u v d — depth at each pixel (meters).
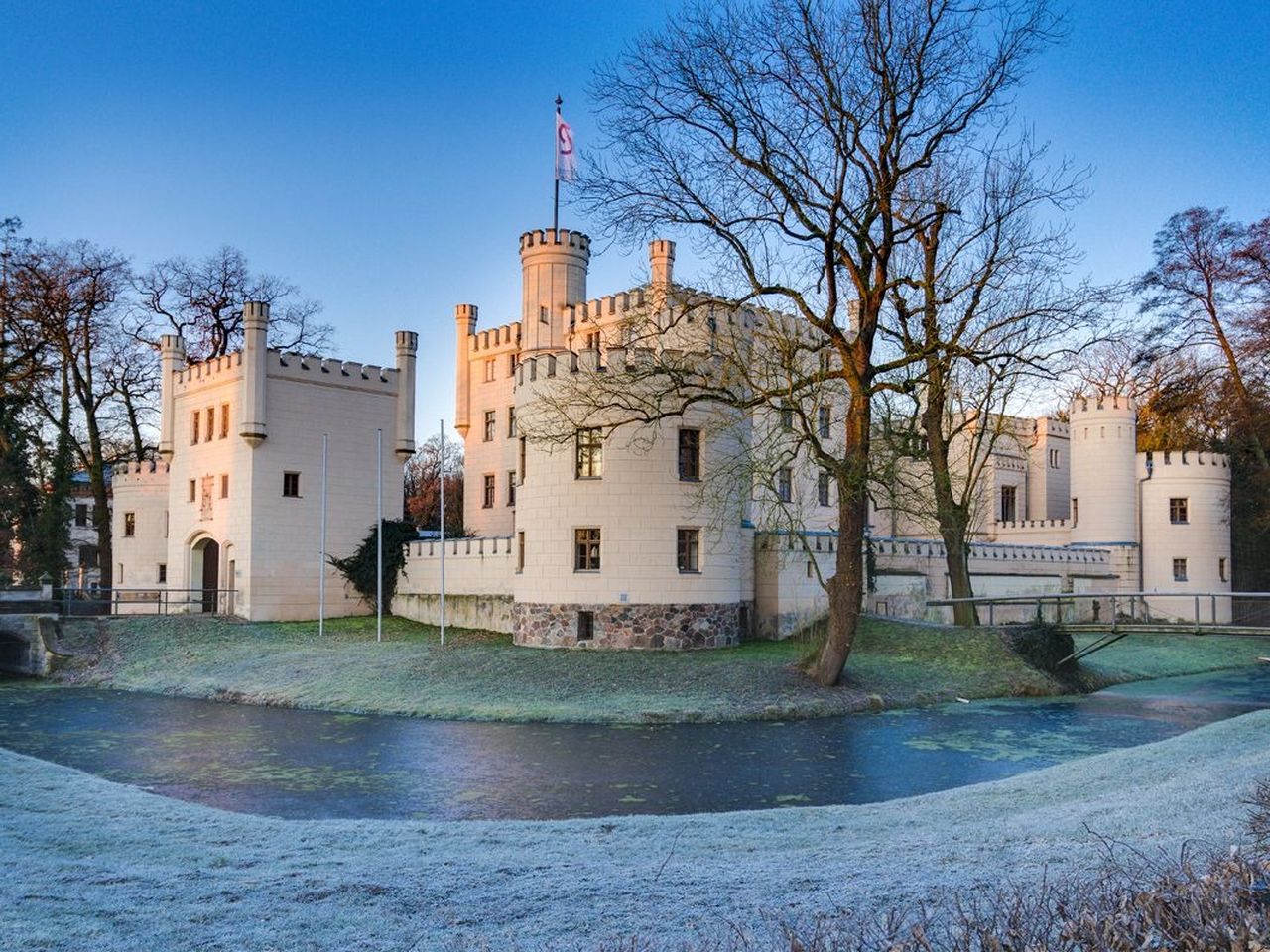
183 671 36.62
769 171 29.92
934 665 35.16
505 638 40.88
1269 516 56.69
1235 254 56.31
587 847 12.06
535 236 53.97
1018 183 32.72
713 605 37.59
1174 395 64.81
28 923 8.34
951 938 6.47
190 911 8.72
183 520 52.53
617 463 37.16
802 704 28.88
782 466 34.03
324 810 17.84
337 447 50.53
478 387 60.50
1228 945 5.45
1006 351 32.31
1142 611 57.59
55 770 18.88
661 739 25.00
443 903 8.91
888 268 35.56
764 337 33.00
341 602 50.00
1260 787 10.85
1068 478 70.75
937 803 15.09
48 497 55.47
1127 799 13.35
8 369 51.19
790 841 12.41
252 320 47.84
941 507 39.44
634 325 35.25
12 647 41.09
